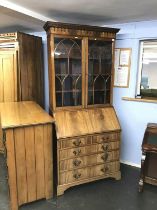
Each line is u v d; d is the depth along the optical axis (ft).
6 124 6.11
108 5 6.63
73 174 7.57
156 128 8.18
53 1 6.33
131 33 8.76
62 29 7.29
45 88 11.41
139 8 6.91
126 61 9.07
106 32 7.97
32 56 10.03
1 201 7.13
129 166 9.70
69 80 8.00
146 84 9.23
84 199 7.27
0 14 7.30
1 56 9.32
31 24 9.16
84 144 7.54
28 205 6.91
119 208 6.86
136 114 9.27
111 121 8.26
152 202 7.18
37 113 7.54
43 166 6.89
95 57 8.24
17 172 6.48
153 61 8.89
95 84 8.46
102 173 8.13
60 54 7.63
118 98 9.61
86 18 8.38
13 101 9.69
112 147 8.11
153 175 7.86
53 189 7.61
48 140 6.79
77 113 8.01
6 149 6.19
